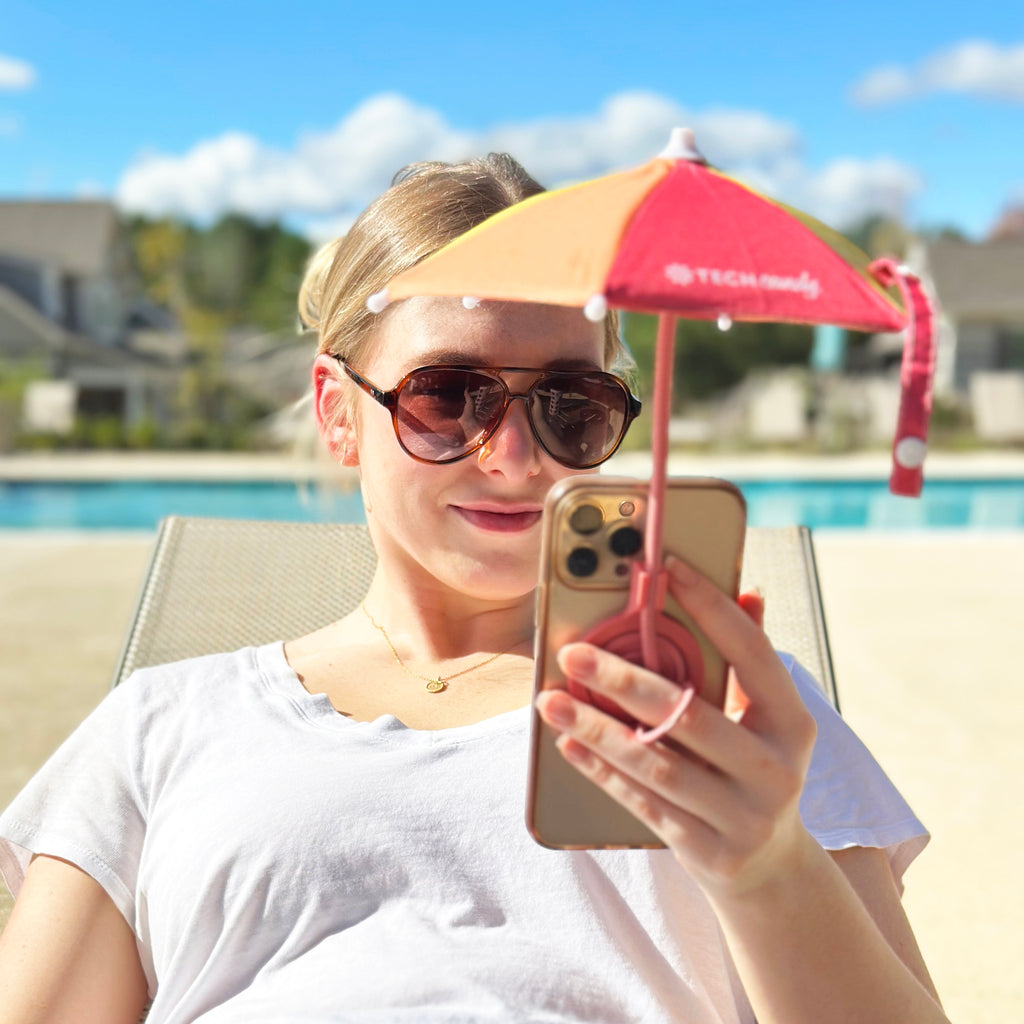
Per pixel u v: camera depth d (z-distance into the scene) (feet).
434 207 4.68
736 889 2.84
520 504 4.41
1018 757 12.37
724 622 2.72
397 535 4.64
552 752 2.94
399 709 4.65
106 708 4.85
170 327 137.90
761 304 2.31
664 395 2.62
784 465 66.28
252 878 4.05
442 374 4.36
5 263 105.91
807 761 2.78
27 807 4.60
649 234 2.39
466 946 3.94
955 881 9.41
